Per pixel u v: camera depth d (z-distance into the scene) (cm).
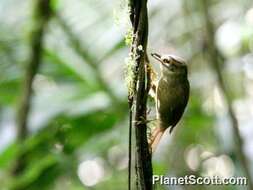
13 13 1312
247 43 1427
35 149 1241
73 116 1235
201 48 1339
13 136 1264
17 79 1284
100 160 1576
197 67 1449
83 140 1255
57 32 1270
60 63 1264
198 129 1508
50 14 1271
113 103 1241
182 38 1424
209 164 1556
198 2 1278
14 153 1216
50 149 1239
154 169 1204
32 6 1287
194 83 1423
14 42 1291
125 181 1516
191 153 1560
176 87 812
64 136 1238
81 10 1268
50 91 1269
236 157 1235
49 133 1233
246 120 1338
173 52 1418
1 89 1297
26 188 1202
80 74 1255
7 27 1300
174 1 1345
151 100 816
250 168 1194
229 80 1477
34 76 1262
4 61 1285
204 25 1246
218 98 1426
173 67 820
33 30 1259
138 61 636
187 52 1442
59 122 1243
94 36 1247
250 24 1427
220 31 1427
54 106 1241
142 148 646
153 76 786
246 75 1476
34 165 1196
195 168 1548
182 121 1455
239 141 1144
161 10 1343
